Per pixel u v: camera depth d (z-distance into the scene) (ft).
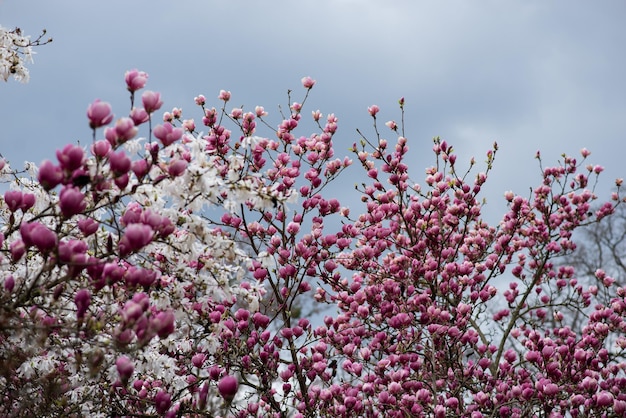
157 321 9.25
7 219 13.24
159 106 10.05
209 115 16.89
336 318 19.10
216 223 17.80
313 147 18.80
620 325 18.86
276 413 16.06
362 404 15.84
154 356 13.33
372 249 19.72
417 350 19.49
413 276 20.03
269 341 16.44
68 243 9.61
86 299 9.29
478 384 19.47
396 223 21.95
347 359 17.02
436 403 16.08
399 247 21.02
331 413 15.79
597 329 18.31
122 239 9.63
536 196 24.31
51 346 11.14
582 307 22.93
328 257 18.57
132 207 12.23
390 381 17.25
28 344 11.31
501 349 21.44
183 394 15.12
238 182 12.00
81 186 9.36
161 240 11.46
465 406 19.22
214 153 16.53
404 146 20.62
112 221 10.44
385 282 19.57
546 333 20.90
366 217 21.09
